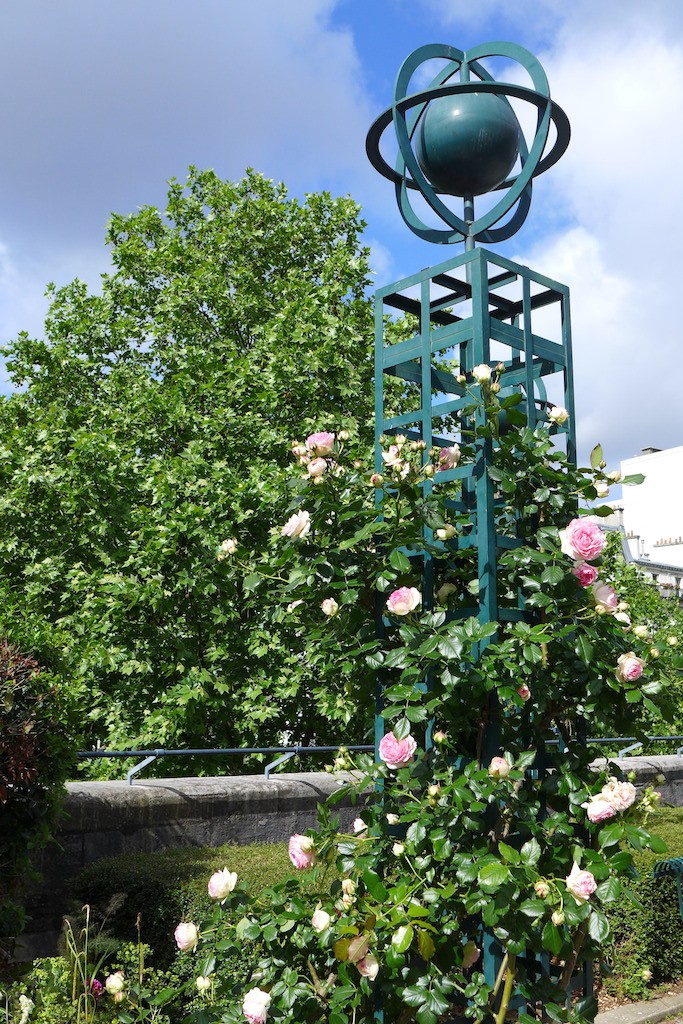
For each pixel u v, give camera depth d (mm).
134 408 11664
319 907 2807
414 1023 2791
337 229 15164
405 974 2574
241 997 2961
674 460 36375
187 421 11031
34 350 13688
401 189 3922
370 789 7125
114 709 9414
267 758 10023
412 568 3455
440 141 3598
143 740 9078
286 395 11250
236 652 9727
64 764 4688
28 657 4539
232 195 14703
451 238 3863
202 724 9430
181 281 13281
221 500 9453
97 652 8961
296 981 2738
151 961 4293
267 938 2785
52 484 10156
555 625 3043
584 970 3156
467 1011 2779
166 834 5758
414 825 2762
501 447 3088
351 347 11430
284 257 14555
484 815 2914
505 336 3330
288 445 10406
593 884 2402
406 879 2842
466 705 3010
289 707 10016
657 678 2949
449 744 3043
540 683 2992
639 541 33719
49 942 5062
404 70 3564
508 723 3084
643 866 5250
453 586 3252
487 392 3027
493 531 3113
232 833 6145
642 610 11430
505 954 2848
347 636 3314
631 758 9461
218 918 2980
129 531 10414
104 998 3584
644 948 4770
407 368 3736
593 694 2918
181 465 10031
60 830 5203
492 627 2797
